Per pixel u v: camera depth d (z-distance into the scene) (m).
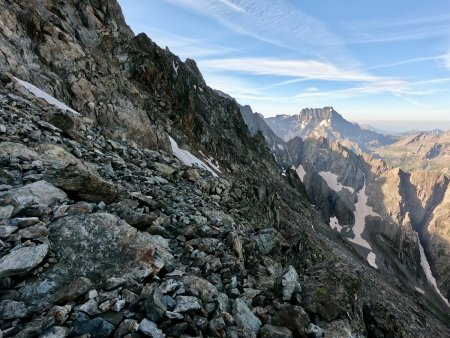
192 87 133.00
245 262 10.27
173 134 53.38
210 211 14.56
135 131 31.22
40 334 4.26
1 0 31.33
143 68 63.22
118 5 82.56
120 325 4.76
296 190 169.62
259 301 7.07
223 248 9.48
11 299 4.93
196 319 5.43
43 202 7.38
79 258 6.13
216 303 6.09
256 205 25.61
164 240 8.79
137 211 9.81
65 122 15.80
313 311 6.77
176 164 23.22
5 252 5.50
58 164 10.51
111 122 30.39
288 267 7.83
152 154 22.98
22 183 8.24
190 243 9.20
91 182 8.80
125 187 12.26
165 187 15.33
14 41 28.45
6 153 9.46
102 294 5.38
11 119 12.79
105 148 17.58
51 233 6.45
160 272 6.88
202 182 20.83
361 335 6.43
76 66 33.34
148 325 4.79
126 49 64.56
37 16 32.81
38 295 5.12
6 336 4.12
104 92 33.41
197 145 70.31
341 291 7.18
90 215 7.16
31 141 11.89
